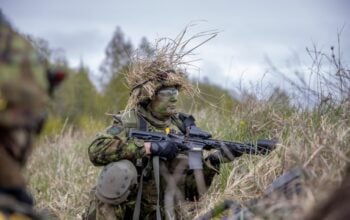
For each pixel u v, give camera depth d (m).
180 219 5.27
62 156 7.87
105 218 5.25
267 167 4.61
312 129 4.42
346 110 4.51
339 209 2.07
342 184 2.14
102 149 5.27
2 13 2.19
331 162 3.84
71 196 6.52
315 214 2.14
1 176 2.11
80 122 11.38
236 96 6.43
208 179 5.39
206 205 4.98
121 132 5.36
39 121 2.27
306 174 3.57
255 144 5.00
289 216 3.14
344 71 4.57
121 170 5.11
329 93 4.72
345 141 4.03
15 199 2.13
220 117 7.16
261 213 3.22
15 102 2.05
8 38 2.08
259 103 6.09
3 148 2.12
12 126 2.08
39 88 2.12
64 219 5.89
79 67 15.05
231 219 3.44
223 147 5.17
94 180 6.83
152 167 5.27
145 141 5.29
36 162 7.89
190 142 5.22
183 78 5.48
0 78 2.02
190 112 7.34
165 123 5.44
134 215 5.21
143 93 5.39
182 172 5.36
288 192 3.52
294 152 4.12
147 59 5.51
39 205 6.39
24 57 2.09
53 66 2.36
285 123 5.14
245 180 4.71
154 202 5.37
